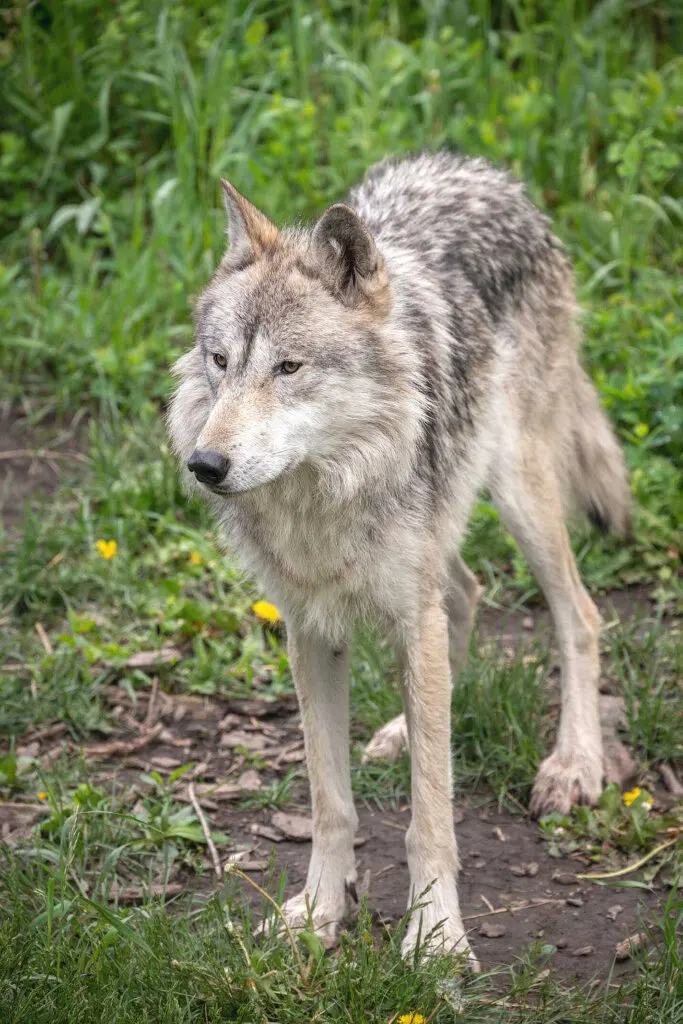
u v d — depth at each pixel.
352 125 15.16
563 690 8.99
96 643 9.90
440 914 7.03
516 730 8.89
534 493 8.95
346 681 7.54
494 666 9.41
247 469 6.46
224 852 8.05
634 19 16.88
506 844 8.22
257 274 6.89
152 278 13.87
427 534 7.15
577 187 14.77
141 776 8.55
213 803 8.50
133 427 12.65
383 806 8.65
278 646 10.21
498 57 16.80
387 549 6.98
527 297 9.20
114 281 14.11
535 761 8.80
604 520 10.25
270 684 9.87
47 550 11.07
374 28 16.30
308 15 16.41
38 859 7.43
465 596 9.17
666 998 6.37
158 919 6.79
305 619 7.24
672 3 16.77
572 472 9.95
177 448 7.45
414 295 7.68
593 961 7.04
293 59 16.09
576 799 8.44
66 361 13.47
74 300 14.12
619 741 9.04
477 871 7.95
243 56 15.85
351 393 6.75
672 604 10.71
